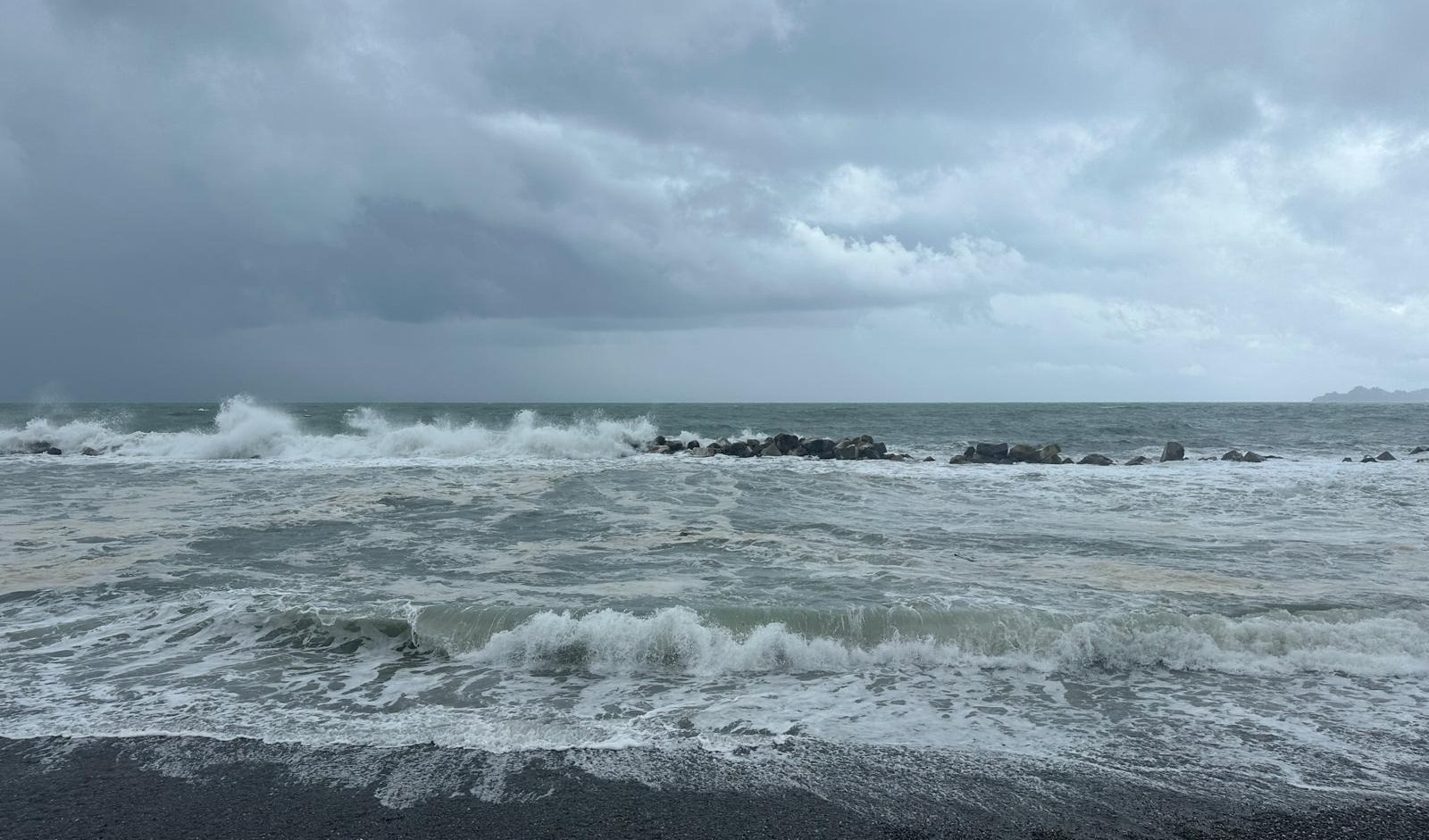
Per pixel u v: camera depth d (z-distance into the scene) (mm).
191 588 8375
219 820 4250
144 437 25938
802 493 15719
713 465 20438
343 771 4766
